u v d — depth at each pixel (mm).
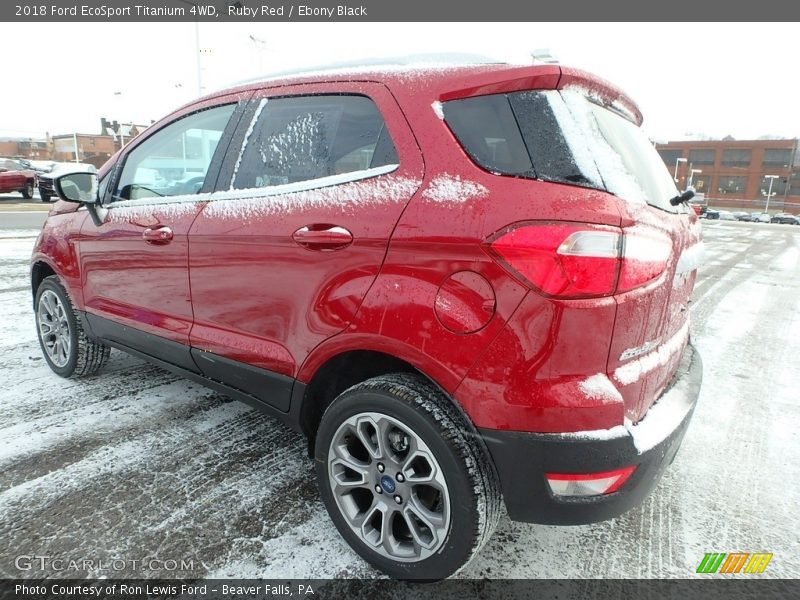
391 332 1708
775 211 76938
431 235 1621
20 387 3379
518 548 2078
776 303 7391
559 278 1449
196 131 2598
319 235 1868
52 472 2432
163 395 3330
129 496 2281
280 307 2059
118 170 2967
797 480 2656
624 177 1676
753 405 3613
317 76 2170
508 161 1596
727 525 2277
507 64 1760
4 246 9125
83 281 3107
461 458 1604
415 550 1767
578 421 1505
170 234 2461
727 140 80562
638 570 1979
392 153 1812
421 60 1963
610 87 1829
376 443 1843
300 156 2098
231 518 2164
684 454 2896
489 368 1547
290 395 2102
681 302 2135
